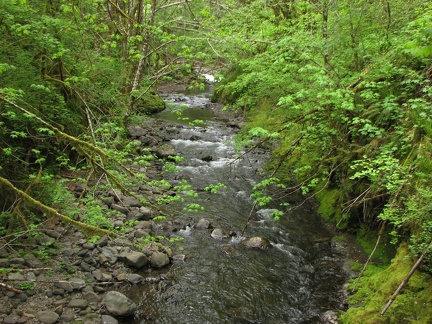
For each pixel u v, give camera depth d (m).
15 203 6.31
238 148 7.47
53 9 8.40
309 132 7.62
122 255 6.27
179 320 5.21
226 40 8.27
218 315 5.36
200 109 19.72
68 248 6.21
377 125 6.71
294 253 7.06
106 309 5.12
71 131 8.34
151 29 9.16
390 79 6.59
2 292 5.01
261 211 8.77
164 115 17.72
